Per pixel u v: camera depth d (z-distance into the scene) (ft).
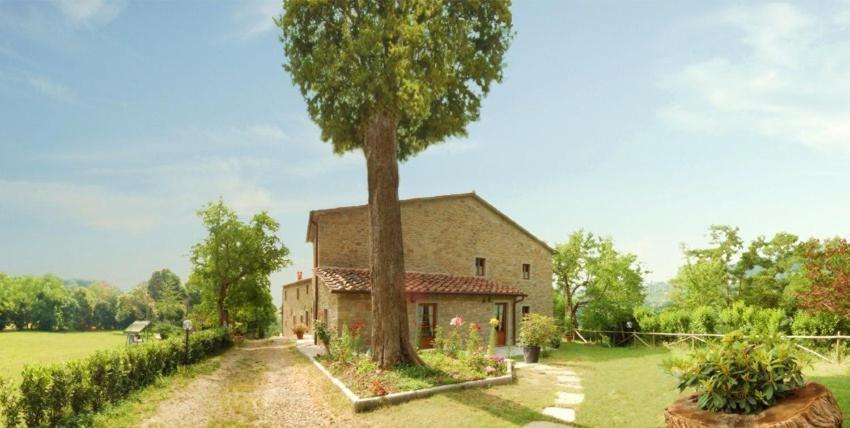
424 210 85.30
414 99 43.11
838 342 45.83
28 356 117.50
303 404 37.73
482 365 45.57
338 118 49.78
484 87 53.93
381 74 43.47
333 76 45.85
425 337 72.33
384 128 48.16
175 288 294.46
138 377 40.57
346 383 40.81
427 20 45.29
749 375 17.74
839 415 16.93
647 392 35.22
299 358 67.10
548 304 100.48
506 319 84.43
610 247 115.75
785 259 96.48
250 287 126.41
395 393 35.81
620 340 82.48
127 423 30.30
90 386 32.22
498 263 93.25
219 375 53.52
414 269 82.53
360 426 30.66
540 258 100.78
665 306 121.60
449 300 75.66
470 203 91.15
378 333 46.32
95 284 343.67
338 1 46.42
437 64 45.47
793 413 16.35
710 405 18.33
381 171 47.75
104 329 300.40
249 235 121.60
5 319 260.42
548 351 71.97
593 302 90.68
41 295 276.21
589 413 30.27
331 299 71.77
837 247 33.55
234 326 136.87
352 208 79.66
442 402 34.06
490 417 29.86
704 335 65.41
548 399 34.86
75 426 28.35
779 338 18.90
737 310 64.23
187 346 57.82
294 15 46.91
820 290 33.01
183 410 35.19
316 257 83.51
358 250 79.05
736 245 103.76
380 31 43.11
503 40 53.42
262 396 41.57
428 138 57.21
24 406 27.50
